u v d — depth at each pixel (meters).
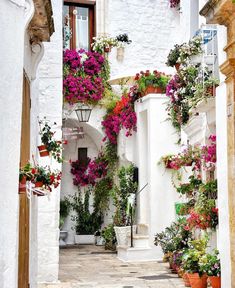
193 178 9.87
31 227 7.05
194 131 10.49
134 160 14.81
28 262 6.32
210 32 9.53
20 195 5.20
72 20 16.42
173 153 13.57
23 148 5.57
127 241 13.80
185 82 10.26
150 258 13.08
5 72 3.82
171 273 10.96
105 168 16.56
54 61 10.55
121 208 14.59
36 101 7.58
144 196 14.09
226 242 6.64
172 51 10.54
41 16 5.74
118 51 16.25
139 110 14.37
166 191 13.46
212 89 8.67
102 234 15.80
